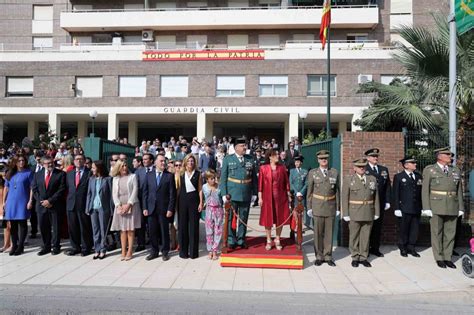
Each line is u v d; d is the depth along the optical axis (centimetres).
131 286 593
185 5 3023
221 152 1516
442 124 980
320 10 2753
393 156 863
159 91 2478
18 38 3012
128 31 2981
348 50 2391
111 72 2492
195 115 2536
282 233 966
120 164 750
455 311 506
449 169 715
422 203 733
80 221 771
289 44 2562
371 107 1141
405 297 557
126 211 740
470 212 895
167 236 755
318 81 2439
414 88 1027
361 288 593
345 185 727
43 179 779
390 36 2830
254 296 554
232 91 2470
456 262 736
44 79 2519
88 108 2495
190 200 757
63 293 561
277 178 747
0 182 830
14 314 489
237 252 709
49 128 2436
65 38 3016
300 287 595
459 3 800
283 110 2427
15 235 784
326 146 941
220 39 2931
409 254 783
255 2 3008
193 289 581
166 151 1578
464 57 945
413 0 2811
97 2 3036
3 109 2525
